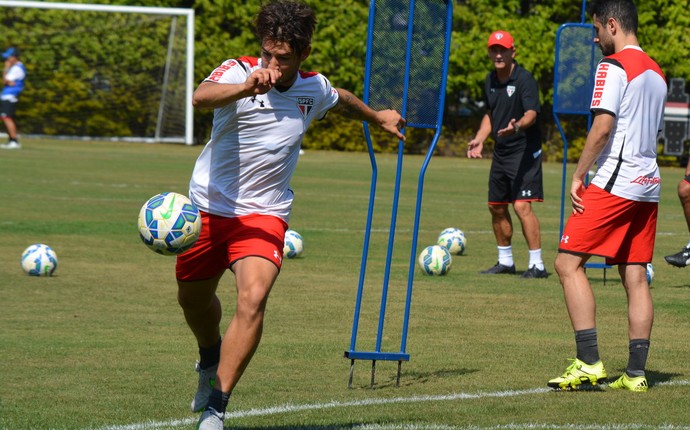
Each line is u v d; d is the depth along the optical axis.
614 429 17.66
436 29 21.22
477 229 53.88
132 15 122.38
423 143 127.75
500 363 23.41
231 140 17.58
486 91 38.34
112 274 36.31
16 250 41.47
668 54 117.06
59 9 121.38
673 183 91.50
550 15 120.81
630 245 21.45
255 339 16.12
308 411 18.83
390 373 22.33
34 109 122.88
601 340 26.53
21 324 27.12
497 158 38.22
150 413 18.52
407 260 41.88
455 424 17.94
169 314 29.05
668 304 32.25
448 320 28.89
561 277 21.30
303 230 50.97
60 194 64.56
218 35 124.56
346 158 114.25
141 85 123.75
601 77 20.75
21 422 17.75
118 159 97.25
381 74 21.27
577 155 124.25
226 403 16.03
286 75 17.25
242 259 16.91
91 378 21.27
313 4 121.50
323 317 29.00
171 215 17.34
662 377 22.34
